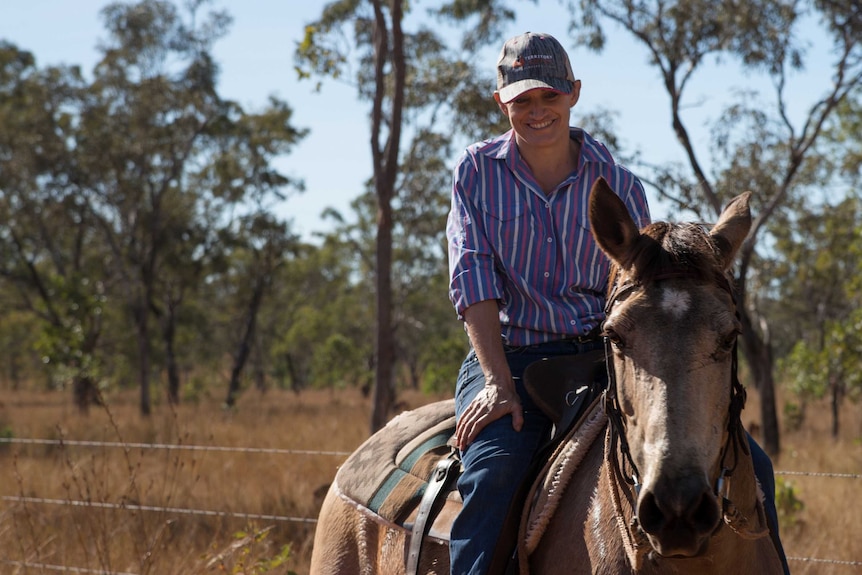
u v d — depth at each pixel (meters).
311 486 9.27
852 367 17.05
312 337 46.88
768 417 15.85
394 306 34.53
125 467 10.37
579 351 2.95
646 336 2.16
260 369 49.91
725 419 2.19
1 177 31.62
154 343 41.94
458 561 2.72
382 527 3.23
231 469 10.26
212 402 34.69
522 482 2.73
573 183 2.99
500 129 16.92
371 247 44.12
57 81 31.72
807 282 28.92
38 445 12.93
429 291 38.03
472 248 2.96
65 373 25.17
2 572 6.11
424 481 3.17
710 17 15.88
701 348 2.12
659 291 2.21
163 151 32.19
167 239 33.22
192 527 7.18
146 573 5.45
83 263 38.72
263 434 16.98
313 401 35.56
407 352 48.50
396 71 12.24
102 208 34.31
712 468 2.09
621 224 2.36
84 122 31.55
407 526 3.08
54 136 31.89
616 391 2.33
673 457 2.02
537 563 2.66
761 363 16.00
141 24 30.38
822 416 25.50
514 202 2.98
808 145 15.52
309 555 6.58
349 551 3.32
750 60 15.90
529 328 2.96
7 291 40.47
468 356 3.15
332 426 19.16
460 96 17.00
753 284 20.58
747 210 2.44
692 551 2.02
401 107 12.30
